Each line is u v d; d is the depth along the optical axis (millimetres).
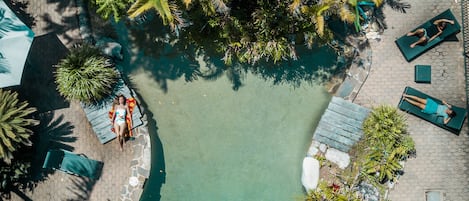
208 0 14422
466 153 16906
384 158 16203
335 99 16703
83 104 16234
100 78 15672
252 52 15914
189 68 17031
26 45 14820
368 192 16453
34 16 16547
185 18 15570
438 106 16484
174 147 17094
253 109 17125
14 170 15727
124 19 16828
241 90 17094
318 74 17078
